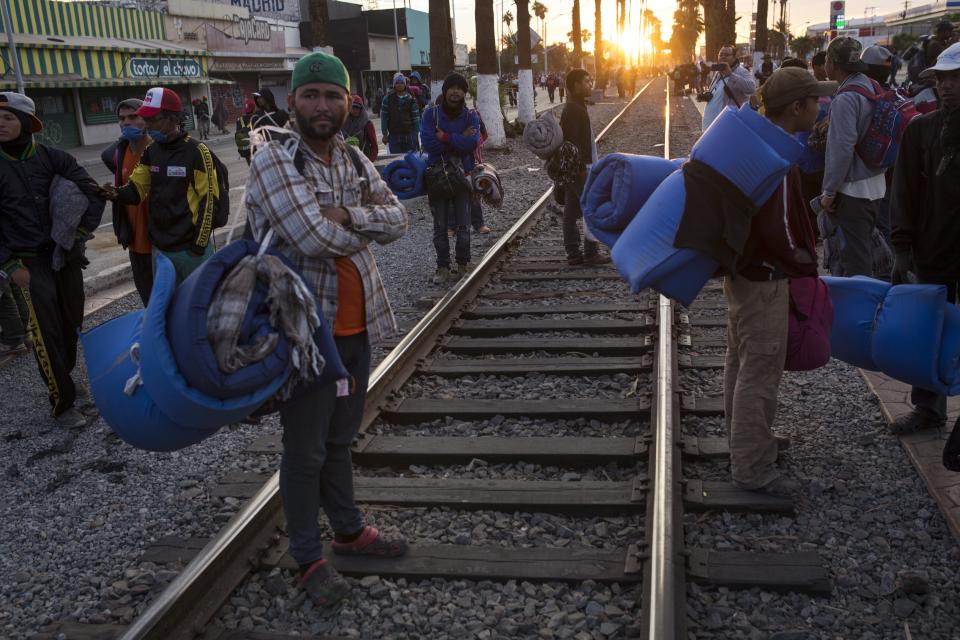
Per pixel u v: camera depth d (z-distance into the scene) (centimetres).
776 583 332
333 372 289
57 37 3309
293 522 328
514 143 2348
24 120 514
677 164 403
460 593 343
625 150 2036
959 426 367
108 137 3644
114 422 280
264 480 446
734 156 345
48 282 532
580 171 834
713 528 381
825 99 706
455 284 796
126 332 289
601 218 412
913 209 427
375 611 332
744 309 381
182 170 541
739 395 392
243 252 277
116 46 3516
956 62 384
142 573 361
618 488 411
